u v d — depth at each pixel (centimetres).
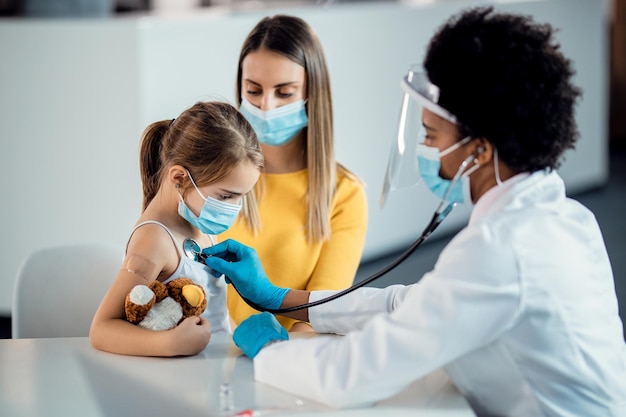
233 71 405
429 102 152
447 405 154
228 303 236
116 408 166
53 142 389
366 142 479
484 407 161
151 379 163
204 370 168
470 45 148
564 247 151
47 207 396
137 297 175
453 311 144
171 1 600
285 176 240
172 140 188
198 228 194
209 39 393
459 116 149
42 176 393
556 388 153
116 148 382
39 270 232
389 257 507
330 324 184
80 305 233
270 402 154
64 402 155
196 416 152
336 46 453
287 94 232
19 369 169
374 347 149
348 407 152
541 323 149
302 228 238
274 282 237
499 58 146
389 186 164
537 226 150
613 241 537
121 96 376
